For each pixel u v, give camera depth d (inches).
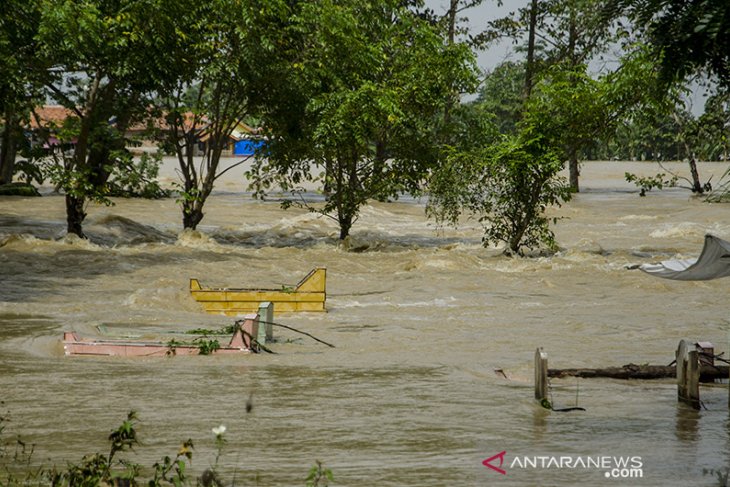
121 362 783.1
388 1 1860.2
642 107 1616.6
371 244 1811.0
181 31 1635.1
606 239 2031.3
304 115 1765.5
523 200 1667.1
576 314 1087.6
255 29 1644.9
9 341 864.3
